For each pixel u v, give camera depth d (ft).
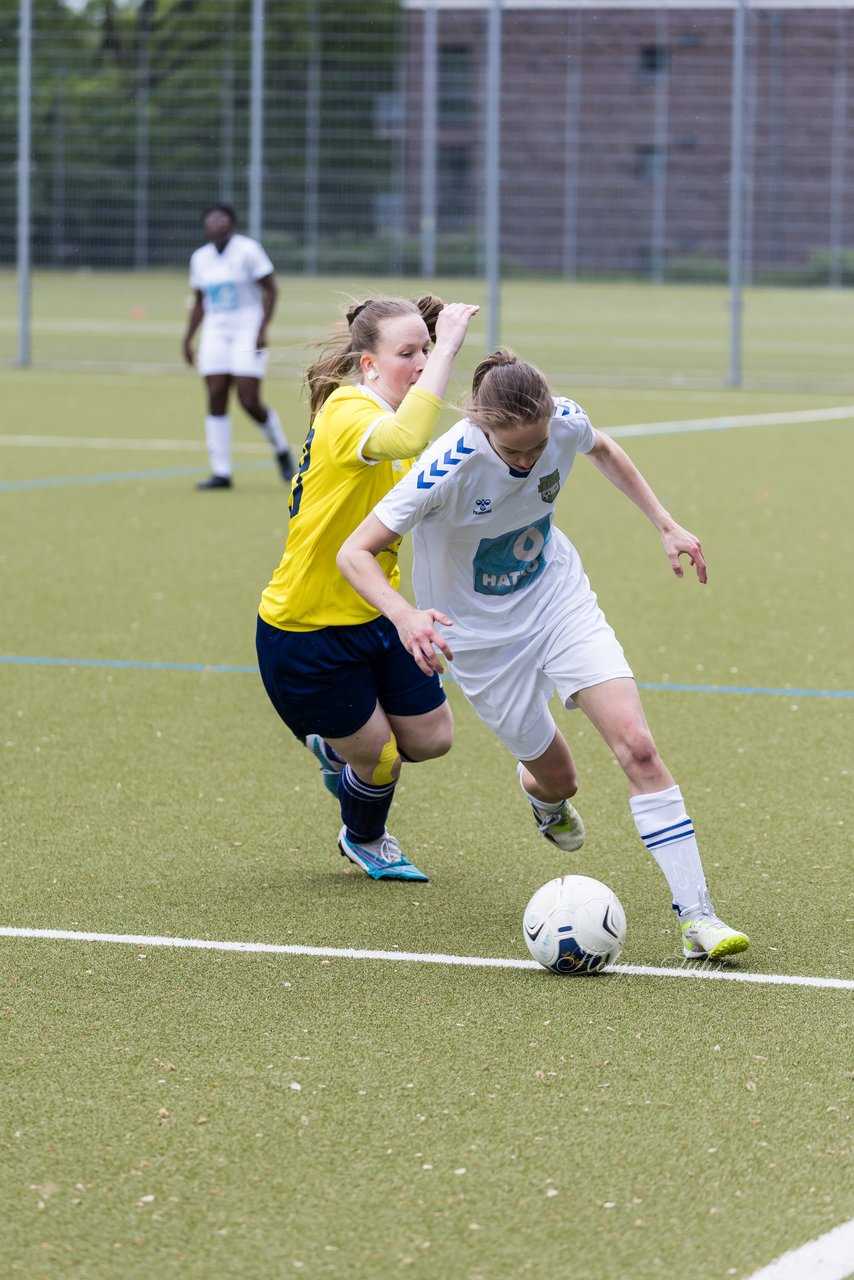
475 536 38.65
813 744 58.44
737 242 198.90
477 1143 29.94
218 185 214.07
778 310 325.01
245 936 40.55
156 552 96.27
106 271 217.97
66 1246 26.63
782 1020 35.55
